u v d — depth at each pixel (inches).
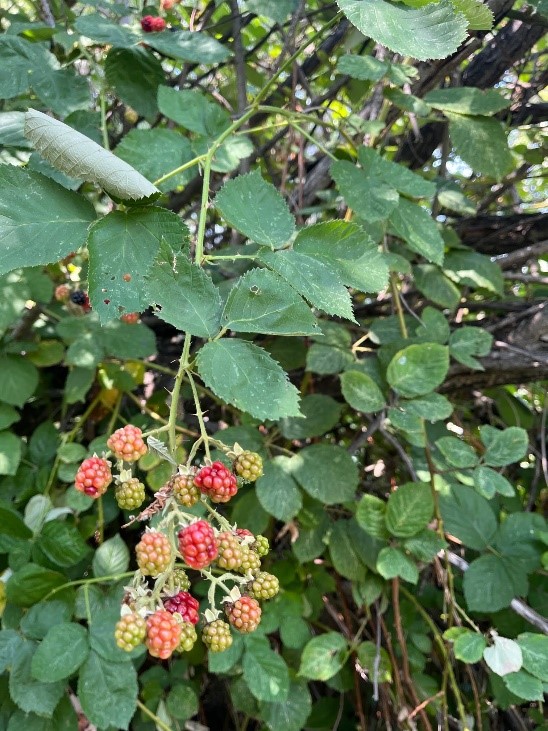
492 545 19.1
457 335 20.1
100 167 11.0
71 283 23.9
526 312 23.1
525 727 21.0
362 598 19.8
